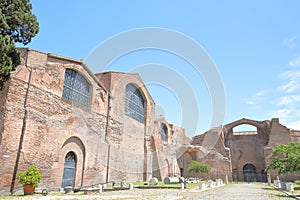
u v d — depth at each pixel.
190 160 43.59
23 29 12.47
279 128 45.44
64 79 19.38
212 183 27.44
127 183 25.00
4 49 11.10
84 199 11.76
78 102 20.70
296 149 22.97
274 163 23.70
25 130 14.95
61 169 17.75
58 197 12.41
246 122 50.31
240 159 49.19
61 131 18.00
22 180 13.43
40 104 16.52
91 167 21.05
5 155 13.65
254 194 16.50
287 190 19.86
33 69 16.47
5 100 14.28
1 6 11.71
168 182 26.20
